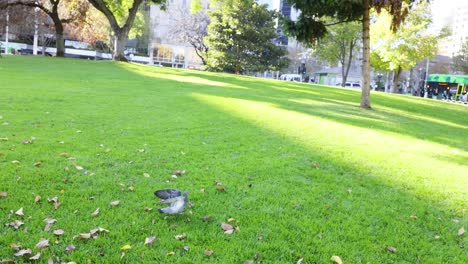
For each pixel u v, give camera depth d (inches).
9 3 1363.2
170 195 159.6
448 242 163.3
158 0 1418.6
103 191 187.5
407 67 1525.6
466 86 1704.0
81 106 412.2
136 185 197.6
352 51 1950.1
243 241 149.3
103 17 1978.3
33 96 452.8
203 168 232.4
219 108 465.1
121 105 437.7
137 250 138.1
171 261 133.1
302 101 621.9
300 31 620.7
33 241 138.9
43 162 220.8
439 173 257.8
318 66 3152.1
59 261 129.0
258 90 751.7
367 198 204.2
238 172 229.3
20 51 2866.6
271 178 222.7
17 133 279.9
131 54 3213.6
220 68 2149.4
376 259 144.6
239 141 305.0
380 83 2930.6
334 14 639.8
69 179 198.5
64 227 150.3
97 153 245.4
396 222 176.9
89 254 133.8
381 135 379.6
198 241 147.6
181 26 2490.2
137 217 163.2
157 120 366.3
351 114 521.7
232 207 179.8
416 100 948.6
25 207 164.4
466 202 208.1
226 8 1801.2
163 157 247.9
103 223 155.6
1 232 144.1
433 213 192.1
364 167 259.3
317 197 199.2
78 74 791.1
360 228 168.1
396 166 267.9
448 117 684.1
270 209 179.9
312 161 263.6
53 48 2913.4
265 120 406.6
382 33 1407.5
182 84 746.2
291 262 137.9
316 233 160.7
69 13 1590.8
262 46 2127.2
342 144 321.4
